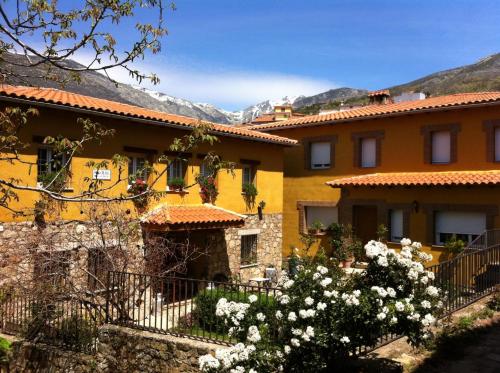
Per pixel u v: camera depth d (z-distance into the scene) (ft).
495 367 22.84
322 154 69.00
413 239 56.59
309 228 66.49
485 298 33.76
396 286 22.13
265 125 72.74
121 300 30.25
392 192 58.75
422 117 59.47
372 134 63.52
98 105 43.01
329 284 21.17
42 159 39.70
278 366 20.40
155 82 22.58
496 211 50.55
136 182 41.57
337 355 22.24
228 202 55.52
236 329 22.25
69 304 32.17
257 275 58.54
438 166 58.03
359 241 59.47
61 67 20.85
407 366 22.99
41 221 38.22
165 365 26.32
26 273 34.76
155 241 40.75
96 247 36.99
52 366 29.91
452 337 26.23
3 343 31.17
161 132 48.16
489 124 54.49
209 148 53.16
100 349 28.81
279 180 63.26
